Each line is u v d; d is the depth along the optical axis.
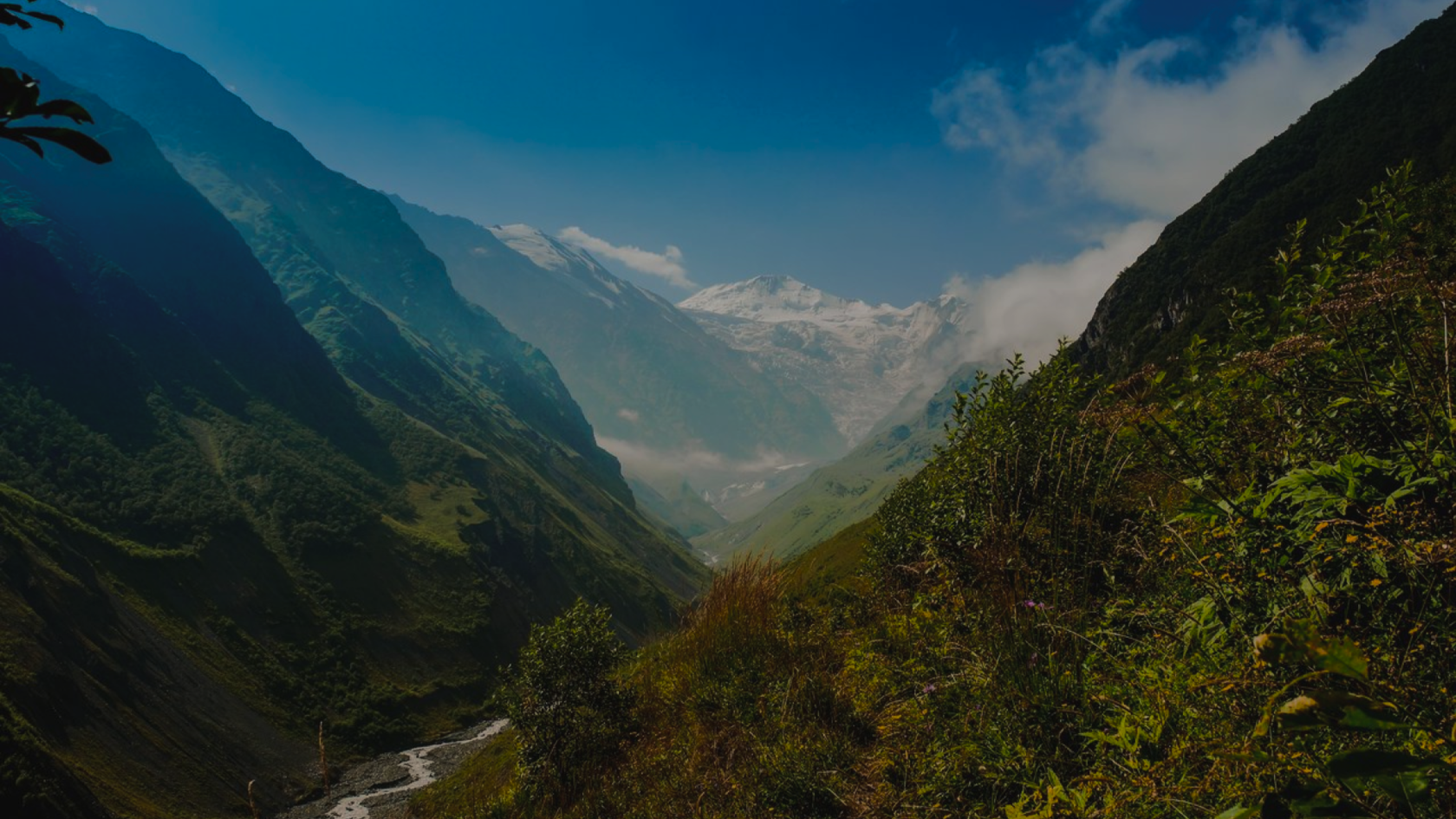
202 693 110.62
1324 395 2.73
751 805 4.11
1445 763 1.17
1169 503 3.40
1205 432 3.12
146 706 100.44
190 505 150.50
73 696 91.56
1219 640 2.37
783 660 6.00
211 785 94.12
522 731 8.16
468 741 126.50
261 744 107.38
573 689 7.91
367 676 135.88
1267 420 2.90
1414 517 1.92
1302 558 2.26
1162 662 2.71
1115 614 3.21
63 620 102.19
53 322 172.50
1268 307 3.65
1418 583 1.90
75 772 77.12
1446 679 1.71
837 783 3.94
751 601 6.85
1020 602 3.54
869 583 6.95
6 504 115.56
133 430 166.25
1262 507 2.38
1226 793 1.91
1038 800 2.51
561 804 6.15
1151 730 2.40
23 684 86.00
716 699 5.95
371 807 87.81
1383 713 1.21
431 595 165.00
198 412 187.25
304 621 140.88
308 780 103.25
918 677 4.32
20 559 105.50
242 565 144.38
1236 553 2.46
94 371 172.00
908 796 3.42
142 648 110.25
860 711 4.66
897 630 5.00
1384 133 101.31
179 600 127.19
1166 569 3.28
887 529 7.09
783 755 4.36
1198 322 67.50
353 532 168.88
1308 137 125.50
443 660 149.38
